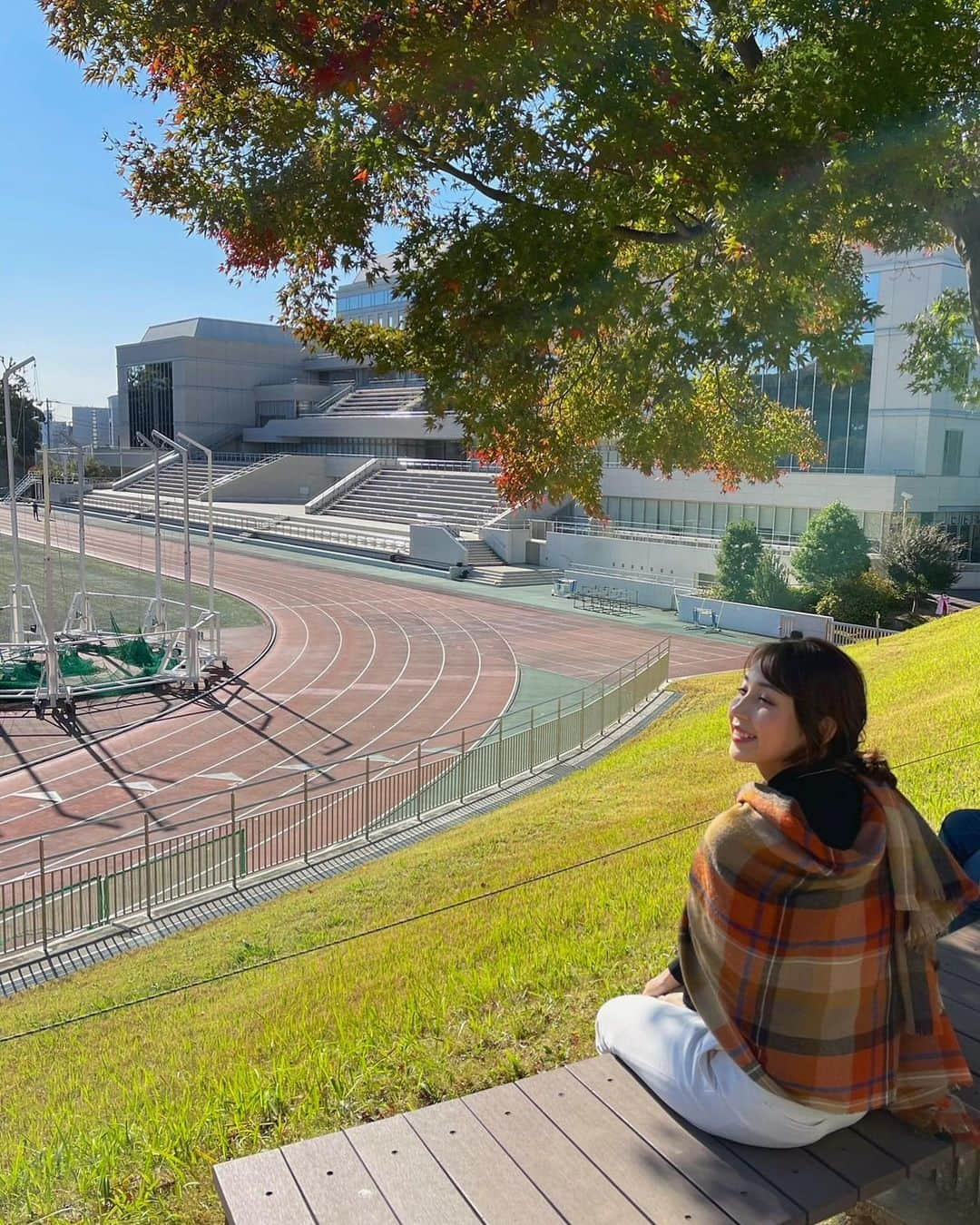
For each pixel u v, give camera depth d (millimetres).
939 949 4008
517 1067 4551
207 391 108125
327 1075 4680
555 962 6383
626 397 9570
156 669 33344
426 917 9844
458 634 41688
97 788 22562
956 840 4254
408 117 8109
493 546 62125
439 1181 2586
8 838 19391
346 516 79312
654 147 7914
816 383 50500
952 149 8805
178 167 8992
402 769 23562
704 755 17328
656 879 8914
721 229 8719
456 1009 5660
